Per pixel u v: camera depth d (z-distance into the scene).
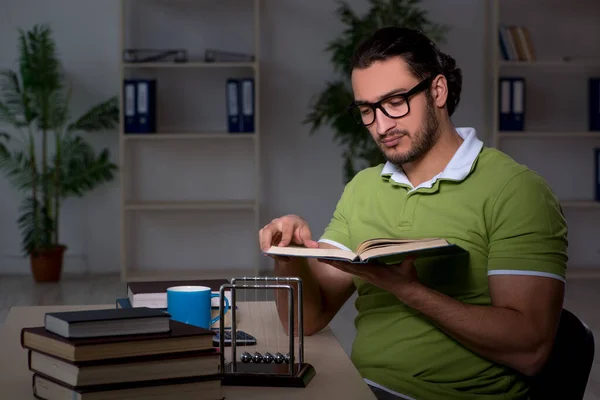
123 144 5.38
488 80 5.78
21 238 5.86
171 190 5.90
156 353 1.14
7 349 1.49
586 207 5.92
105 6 5.75
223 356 1.32
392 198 1.76
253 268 5.96
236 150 5.89
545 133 5.48
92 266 5.90
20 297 4.97
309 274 1.69
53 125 5.53
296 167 5.88
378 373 1.66
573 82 5.88
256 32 5.32
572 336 1.52
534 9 5.82
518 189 1.58
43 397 1.19
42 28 5.71
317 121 5.35
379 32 1.65
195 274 5.71
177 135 5.34
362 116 1.69
